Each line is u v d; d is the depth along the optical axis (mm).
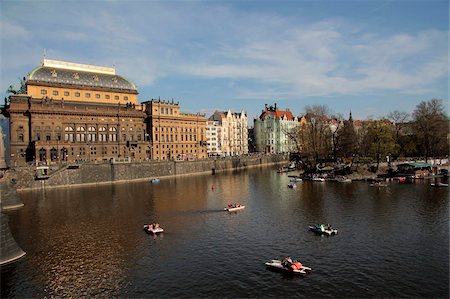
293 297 41250
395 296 41156
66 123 152125
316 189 115562
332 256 53250
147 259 53375
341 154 181375
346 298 40812
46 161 134000
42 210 87438
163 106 186750
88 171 137625
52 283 45906
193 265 50812
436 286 43312
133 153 173500
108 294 42844
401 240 59844
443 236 61406
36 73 157000
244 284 44625
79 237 64750
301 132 192875
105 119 164875
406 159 173250
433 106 164875
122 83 183875
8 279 47250
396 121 174250
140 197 105812
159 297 41875
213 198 102625
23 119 143500
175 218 77875
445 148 166625
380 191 107188
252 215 79688
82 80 169375
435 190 105875
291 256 53531
